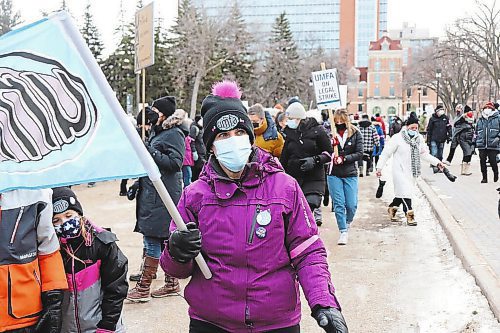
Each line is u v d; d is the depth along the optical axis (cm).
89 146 291
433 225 1056
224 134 319
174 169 620
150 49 966
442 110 2131
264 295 305
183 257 295
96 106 290
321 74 1168
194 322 324
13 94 286
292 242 313
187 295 321
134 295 636
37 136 288
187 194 323
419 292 659
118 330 399
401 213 1195
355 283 702
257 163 315
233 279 306
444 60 6638
